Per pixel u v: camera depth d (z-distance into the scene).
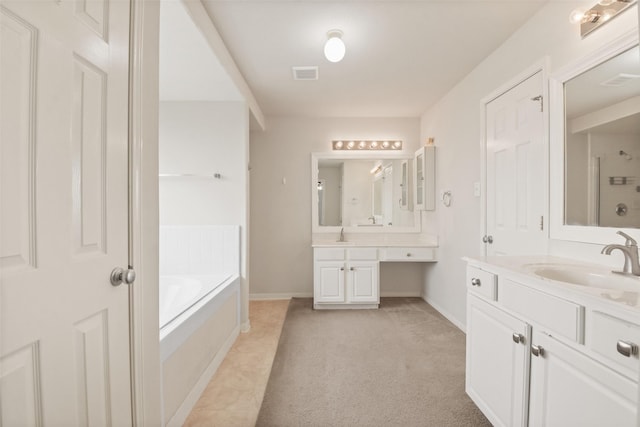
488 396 1.40
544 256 1.62
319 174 3.80
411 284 3.82
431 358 2.16
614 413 0.83
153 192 1.13
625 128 1.25
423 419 1.52
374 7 1.73
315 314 3.14
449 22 1.87
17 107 0.63
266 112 3.62
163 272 2.81
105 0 0.89
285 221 3.78
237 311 2.62
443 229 3.10
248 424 1.50
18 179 0.64
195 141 2.82
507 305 1.27
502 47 2.10
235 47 2.17
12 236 0.62
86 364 0.81
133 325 1.02
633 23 1.23
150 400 1.11
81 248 0.80
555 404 1.03
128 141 1.00
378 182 3.81
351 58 2.32
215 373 1.97
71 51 0.76
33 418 0.67
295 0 1.67
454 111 2.84
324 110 3.55
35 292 0.67
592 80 1.41
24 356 0.65
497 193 2.14
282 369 2.02
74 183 0.78
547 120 1.65
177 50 1.89
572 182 1.52
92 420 0.84
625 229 1.25
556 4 1.63
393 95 3.08
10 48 0.61
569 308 0.97
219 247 2.80
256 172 3.76
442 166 3.13
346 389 1.78
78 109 0.79
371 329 2.71
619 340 0.81
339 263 3.28
